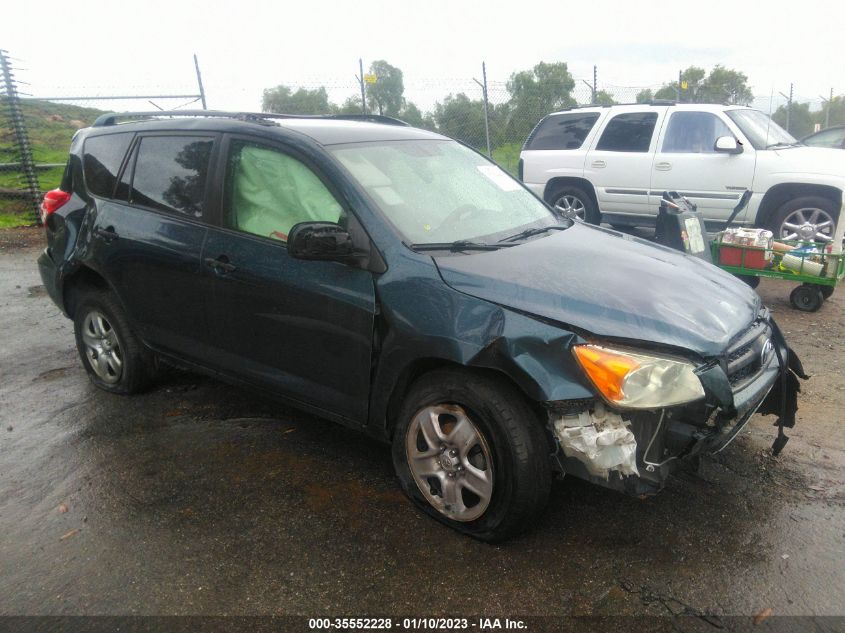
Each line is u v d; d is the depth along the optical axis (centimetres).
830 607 275
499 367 290
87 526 333
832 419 440
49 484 371
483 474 304
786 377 362
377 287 327
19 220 1250
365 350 334
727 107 930
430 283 316
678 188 935
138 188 437
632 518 334
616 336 282
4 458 399
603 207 1016
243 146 389
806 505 345
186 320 413
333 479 371
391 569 299
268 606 279
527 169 1084
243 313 380
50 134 1633
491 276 312
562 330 286
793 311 704
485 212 390
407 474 337
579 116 1048
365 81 1289
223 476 375
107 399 477
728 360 303
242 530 327
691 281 346
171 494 358
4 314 696
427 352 308
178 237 405
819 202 837
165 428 432
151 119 457
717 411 294
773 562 302
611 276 329
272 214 370
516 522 300
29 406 468
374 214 338
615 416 283
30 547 318
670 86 1652
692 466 302
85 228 461
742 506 344
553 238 384
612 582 290
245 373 394
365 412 346
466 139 1395
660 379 277
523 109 1416
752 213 882
